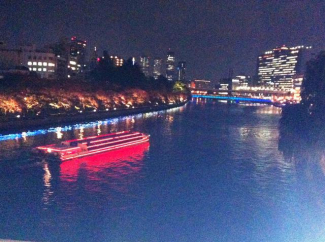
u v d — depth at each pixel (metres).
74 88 108.25
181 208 37.19
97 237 30.81
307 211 35.62
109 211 36.12
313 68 63.53
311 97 63.06
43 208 36.53
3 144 65.25
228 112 169.62
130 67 171.25
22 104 82.94
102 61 166.00
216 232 31.83
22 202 38.16
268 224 33.41
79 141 59.88
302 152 52.62
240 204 38.41
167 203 38.44
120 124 103.44
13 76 96.94
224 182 46.31
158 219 34.22
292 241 29.83
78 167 52.69
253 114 159.12
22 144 65.56
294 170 52.94
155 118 124.38
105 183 45.34
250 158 61.91
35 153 54.66
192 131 94.50
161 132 91.00
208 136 86.50
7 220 33.66
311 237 30.58
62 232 31.41
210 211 36.38
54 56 160.25
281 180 47.50
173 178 48.22
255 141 80.50
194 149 69.19
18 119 78.69
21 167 51.47
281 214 35.66
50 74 158.25
